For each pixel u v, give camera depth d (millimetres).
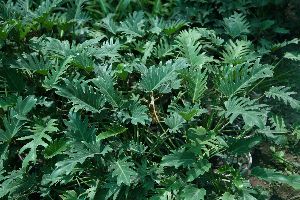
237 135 4125
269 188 3928
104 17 4953
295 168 4020
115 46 4340
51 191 3848
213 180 3766
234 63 4203
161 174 3752
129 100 3916
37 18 4340
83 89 3947
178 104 4117
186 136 3854
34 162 3656
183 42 4254
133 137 4000
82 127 3771
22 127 3965
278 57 4754
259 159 4090
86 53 4266
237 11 4953
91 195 3641
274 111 4363
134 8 5020
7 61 4203
